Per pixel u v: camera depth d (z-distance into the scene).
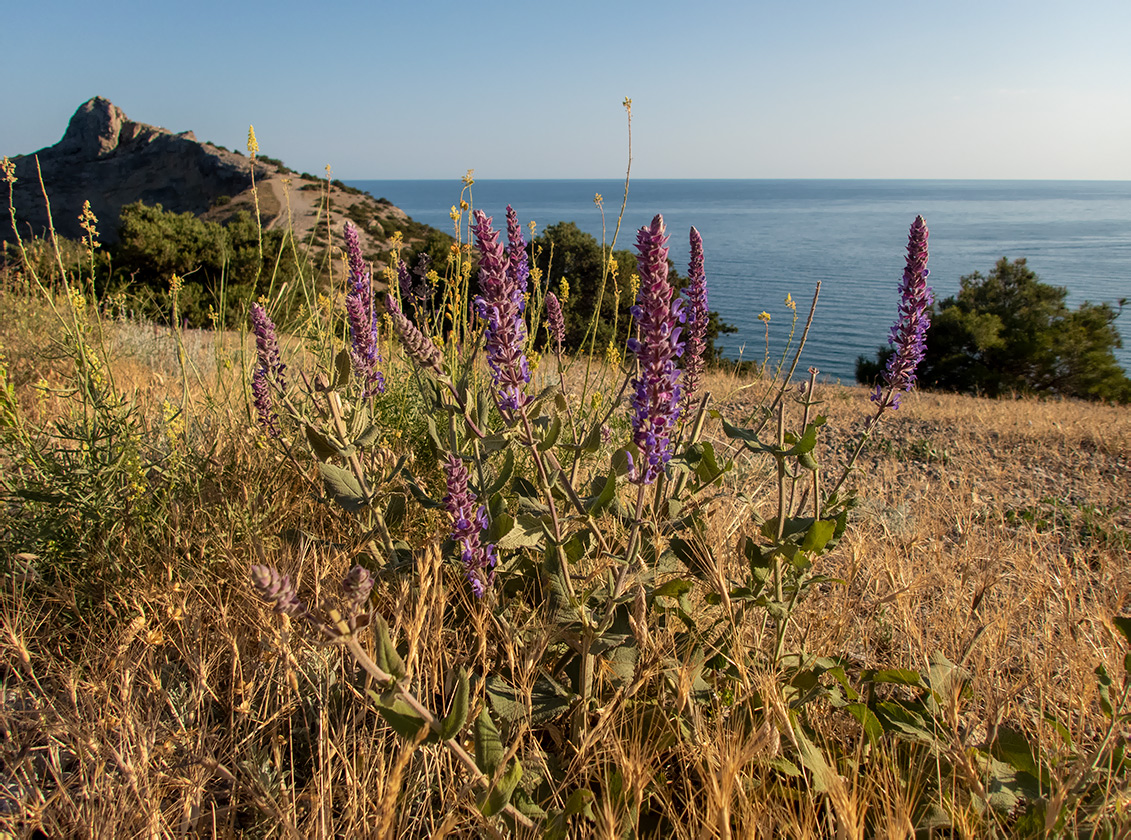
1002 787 2.10
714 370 10.89
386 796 1.73
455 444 2.63
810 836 1.76
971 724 2.40
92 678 2.34
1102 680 2.24
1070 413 12.59
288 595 1.35
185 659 2.47
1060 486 6.64
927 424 10.09
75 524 3.09
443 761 2.15
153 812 1.78
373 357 3.22
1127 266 167.00
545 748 2.46
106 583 2.86
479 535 2.38
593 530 2.46
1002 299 28.67
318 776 1.82
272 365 3.11
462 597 2.63
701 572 2.55
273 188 38.62
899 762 2.29
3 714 2.03
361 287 3.26
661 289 2.00
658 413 2.06
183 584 2.84
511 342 2.13
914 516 5.03
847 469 2.94
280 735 2.27
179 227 18.52
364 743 2.13
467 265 4.43
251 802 2.04
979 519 5.22
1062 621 3.02
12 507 3.21
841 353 55.28
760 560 2.46
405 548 2.88
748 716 2.27
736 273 128.38
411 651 1.97
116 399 3.47
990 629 2.81
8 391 3.23
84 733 2.01
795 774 1.96
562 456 3.30
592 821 1.92
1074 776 2.01
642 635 2.14
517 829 1.78
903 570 3.38
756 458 4.80
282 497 3.69
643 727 2.31
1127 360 68.69
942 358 27.86
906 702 2.39
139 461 3.33
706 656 2.60
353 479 2.74
